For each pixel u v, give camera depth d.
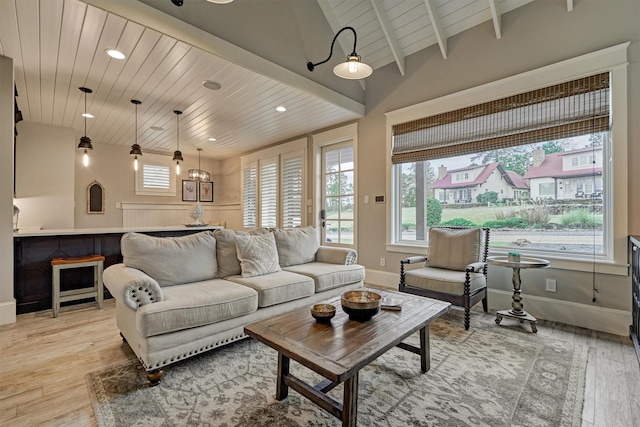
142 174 6.43
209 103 3.81
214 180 7.59
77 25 2.27
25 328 2.69
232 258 2.86
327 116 4.36
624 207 2.54
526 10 3.04
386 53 4.07
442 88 3.64
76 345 2.35
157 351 1.81
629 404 1.62
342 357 1.31
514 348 2.30
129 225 6.24
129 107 3.95
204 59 2.76
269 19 3.13
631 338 2.44
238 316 2.22
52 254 3.29
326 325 1.67
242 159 6.76
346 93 4.08
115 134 5.32
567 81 2.80
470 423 1.48
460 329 2.67
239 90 3.43
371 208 4.35
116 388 1.77
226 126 4.82
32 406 1.61
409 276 3.00
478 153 3.46
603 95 2.63
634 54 2.51
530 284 3.06
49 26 2.28
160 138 5.58
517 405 1.62
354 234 4.54
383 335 1.54
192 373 1.95
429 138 3.76
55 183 4.78
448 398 1.68
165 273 2.39
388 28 3.69
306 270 3.06
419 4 3.45
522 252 3.16
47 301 3.25
